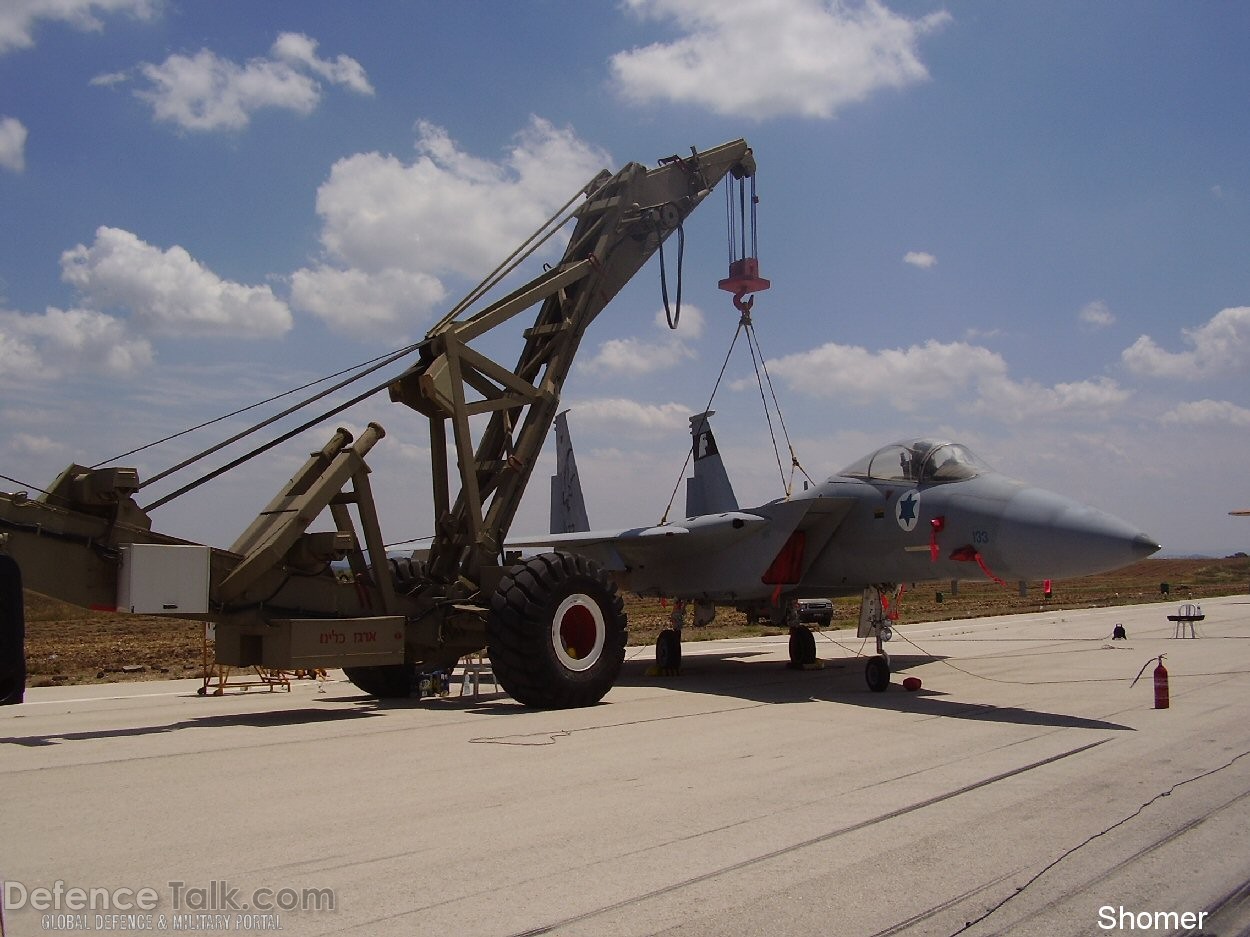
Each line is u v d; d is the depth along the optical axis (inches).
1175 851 199.0
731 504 802.2
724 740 340.5
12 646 122.2
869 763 293.6
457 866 186.9
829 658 768.3
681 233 589.9
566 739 345.1
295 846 201.0
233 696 553.3
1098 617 1350.9
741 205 657.0
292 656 396.8
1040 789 255.6
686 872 183.3
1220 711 408.5
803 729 367.9
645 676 647.1
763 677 617.9
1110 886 177.8
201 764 296.8
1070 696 473.1
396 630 434.3
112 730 382.9
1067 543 430.9
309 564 425.7
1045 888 176.2
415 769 286.2
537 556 450.6
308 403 424.2
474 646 489.7
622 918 158.7
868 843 203.5
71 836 209.5
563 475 989.2
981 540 472.1
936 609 1812.3
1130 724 374.3
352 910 162.2
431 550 488.4
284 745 335.0
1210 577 3799.2
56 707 489.4
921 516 508.1
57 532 361.4
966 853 196.7
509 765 292.2
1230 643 816.9
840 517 568.4
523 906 164.2
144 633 1446.9
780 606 670.5
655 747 325.4
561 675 434.3
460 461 460.8
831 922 157.9
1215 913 164.7
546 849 198.4
